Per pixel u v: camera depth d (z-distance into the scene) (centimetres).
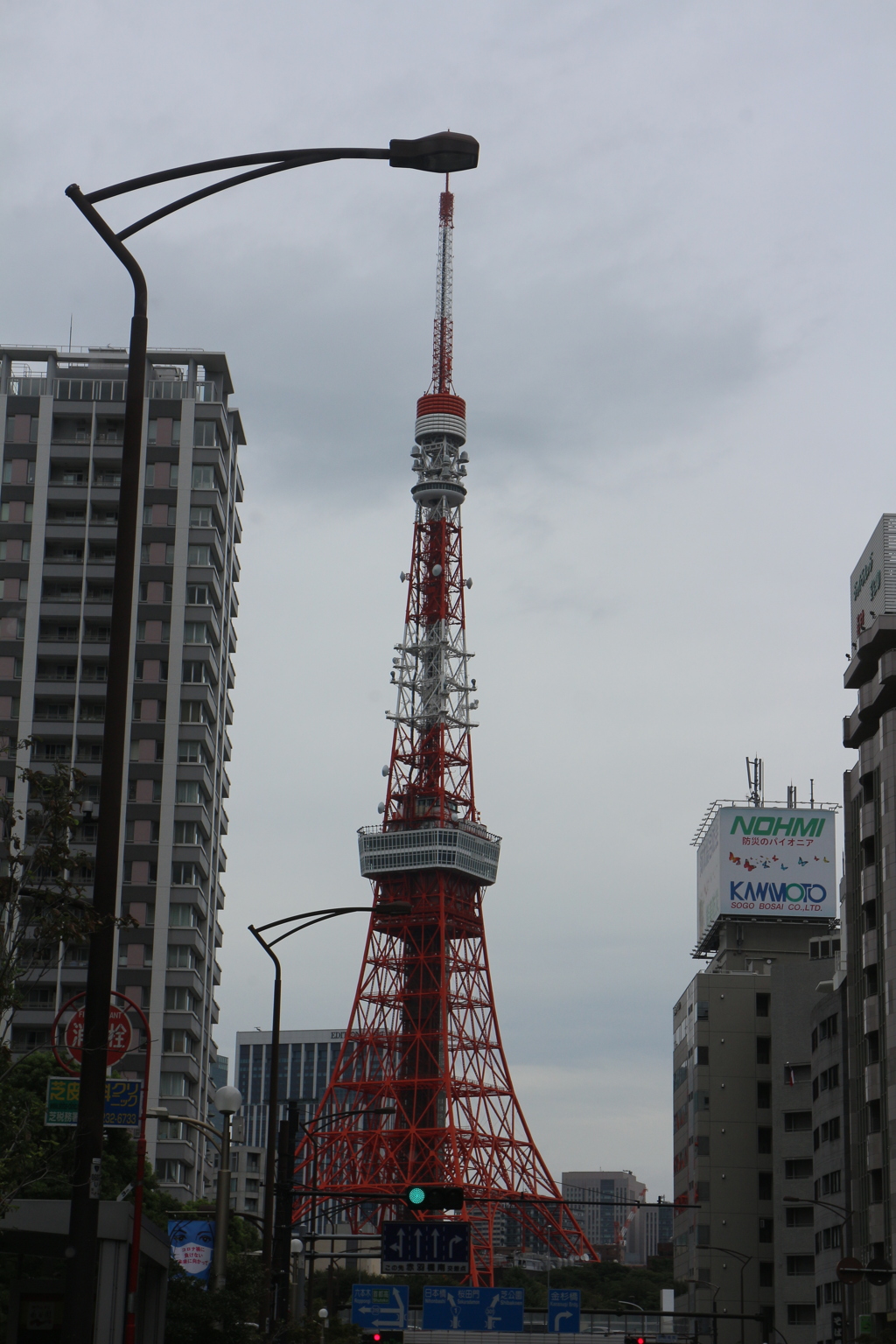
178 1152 13100
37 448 14988
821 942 17138
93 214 2431
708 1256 16212
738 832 17888
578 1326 10569
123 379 15438
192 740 14250
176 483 14912
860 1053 10931
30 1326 5144
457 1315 10425
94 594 14700
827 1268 13050
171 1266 6644
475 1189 16875
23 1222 4434
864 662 11181
